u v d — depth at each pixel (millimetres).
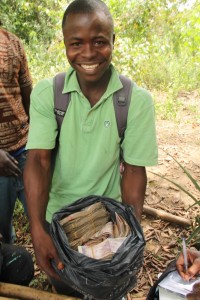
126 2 5680
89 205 1644
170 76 6496
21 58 2223
